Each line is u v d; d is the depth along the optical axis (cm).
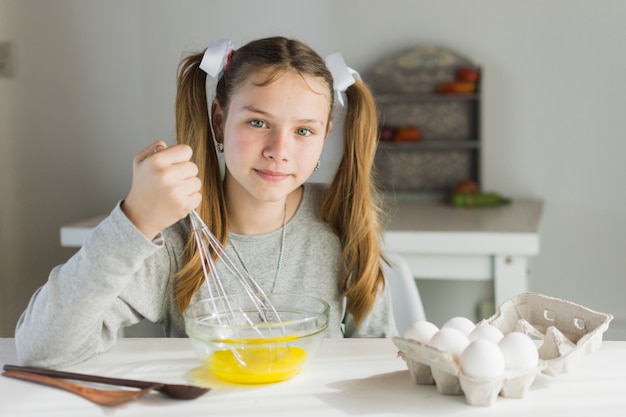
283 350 86
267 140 103
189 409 79
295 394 83
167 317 119
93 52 265
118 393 82
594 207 264
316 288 123
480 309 264
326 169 260
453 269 196
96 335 98
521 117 265
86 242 93
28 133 249
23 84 246
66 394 84
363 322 125
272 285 120
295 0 271
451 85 266
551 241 268
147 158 89
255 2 272
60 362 95
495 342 86
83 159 266
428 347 80
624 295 264
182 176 89
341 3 270
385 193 273
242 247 120
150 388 82
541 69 262
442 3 266
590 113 261
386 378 88
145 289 112
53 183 257
